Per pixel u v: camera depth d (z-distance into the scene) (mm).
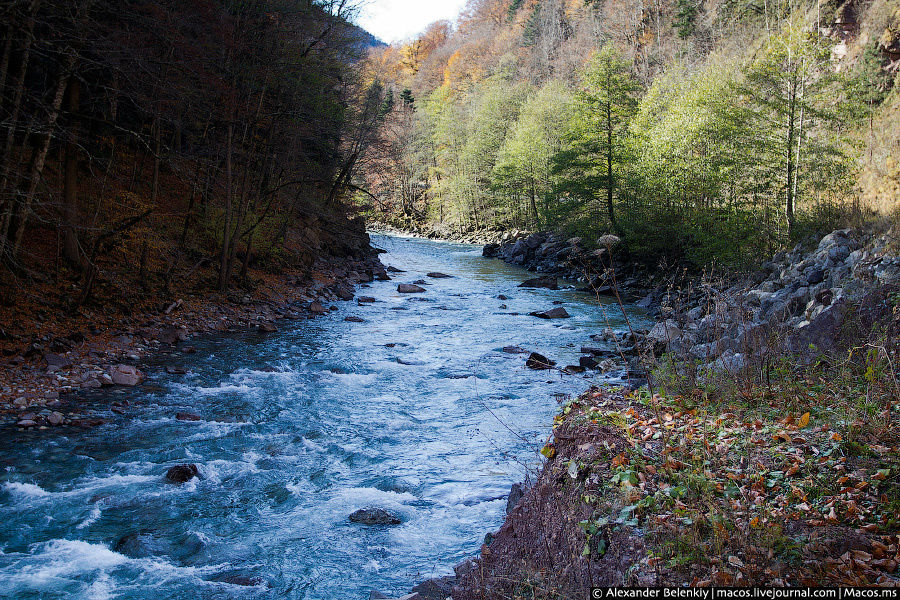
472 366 15227
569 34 94688
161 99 17016
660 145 31125
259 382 13188
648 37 73312
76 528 7125
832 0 40938
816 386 6855
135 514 7512
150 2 16078
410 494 8211
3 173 13047
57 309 14719
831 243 16234
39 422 10117
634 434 5832
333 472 8945
